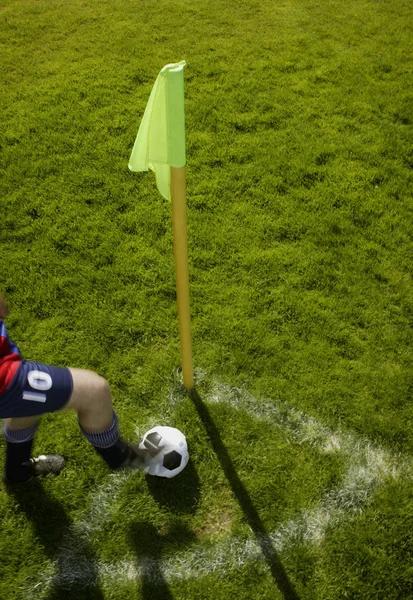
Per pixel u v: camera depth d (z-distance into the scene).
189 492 2.74
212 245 3.87
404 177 4.39
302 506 2.70
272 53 5.73
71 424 2.97
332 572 2.49
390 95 5.21
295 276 3.70
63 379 2.13
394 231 3.97
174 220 2.29
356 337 3.37
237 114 4.95
